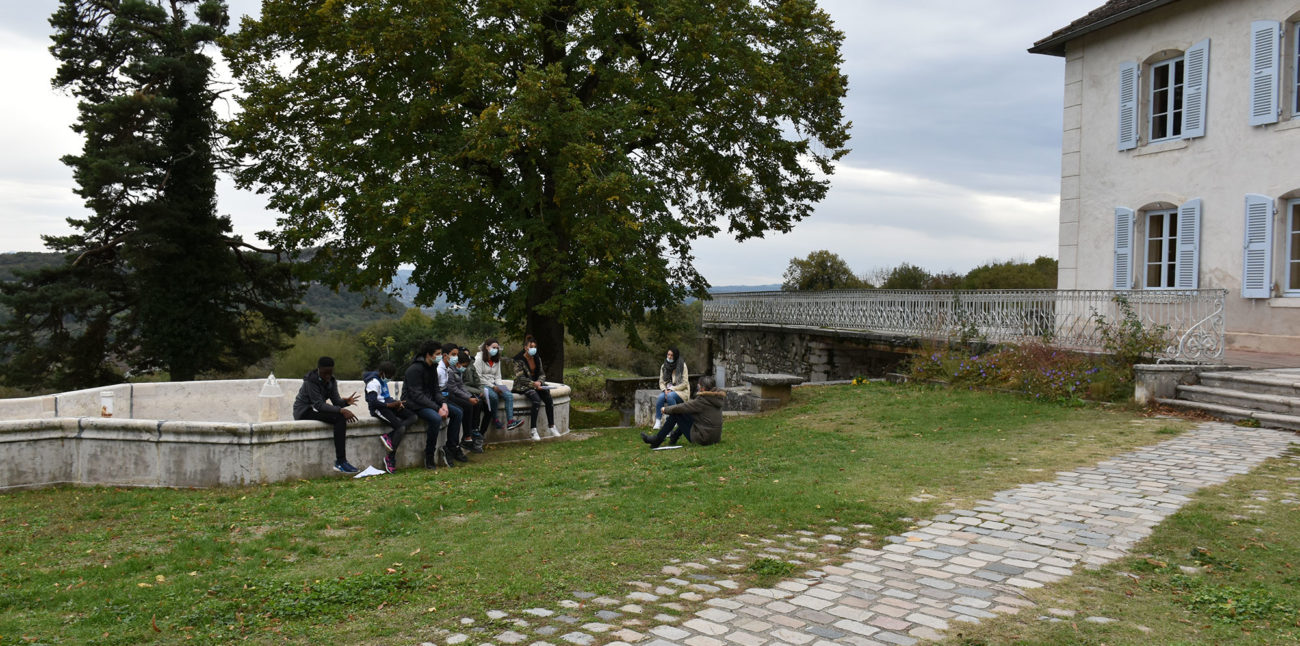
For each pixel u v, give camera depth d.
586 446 11.84
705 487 7.92
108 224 25.23
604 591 4.93
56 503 8.50
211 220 26.22
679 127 19.14
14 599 5.02
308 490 8.81
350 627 4.36
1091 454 9.05
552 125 16.47
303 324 30.14
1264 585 4.93
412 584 5.10
